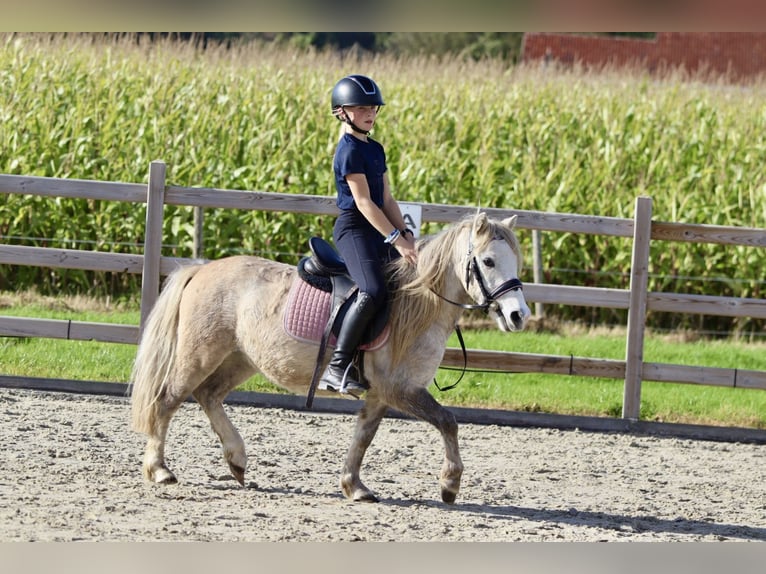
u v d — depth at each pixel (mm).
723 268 20312
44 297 18109
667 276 19031
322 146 20938
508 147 22406
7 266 19094
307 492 8820
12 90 21156
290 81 24953
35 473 8688
